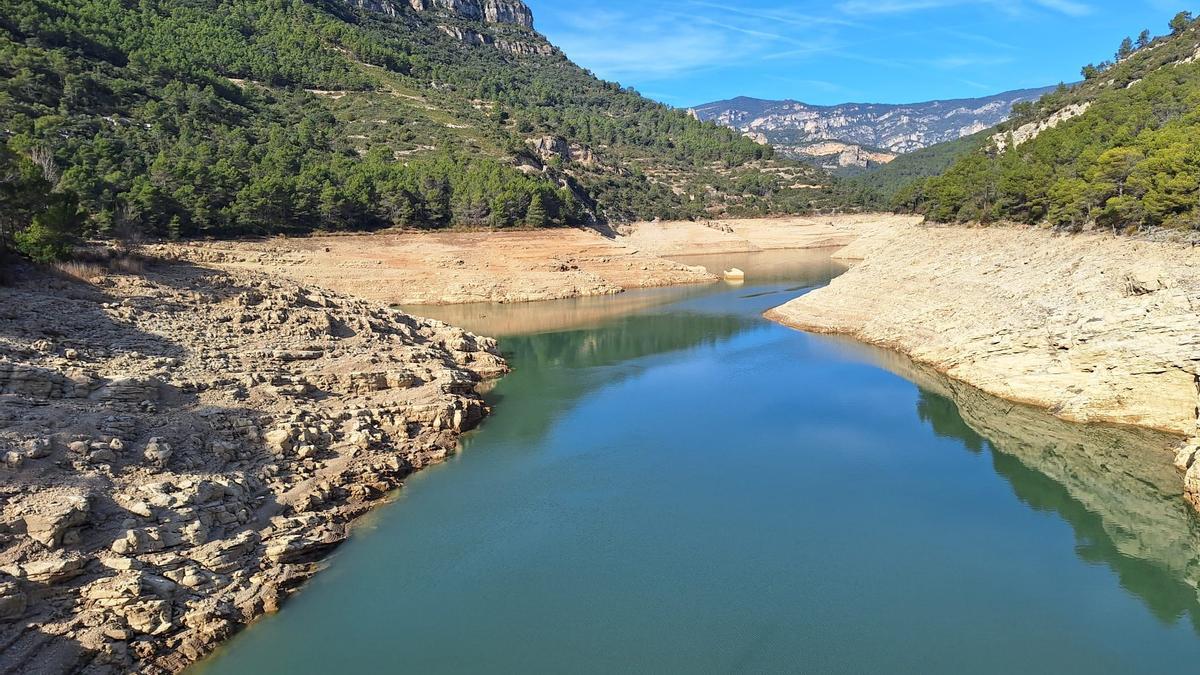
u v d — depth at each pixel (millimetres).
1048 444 39938
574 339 72062
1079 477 35688
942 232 92812
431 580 27031
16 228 49094
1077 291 49375
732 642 23188
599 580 26922
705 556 28594
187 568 24422
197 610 23234
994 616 24406
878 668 21828
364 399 42344
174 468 28938
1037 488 34469
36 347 34688
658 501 33625
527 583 26766
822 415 45719
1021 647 22734
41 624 20547
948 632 23547
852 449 39844
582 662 22281
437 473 37312
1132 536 29781
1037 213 78062
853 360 59719
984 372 50562
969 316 57562
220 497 28281
